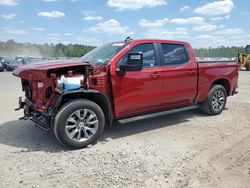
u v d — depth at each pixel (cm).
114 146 479
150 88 541
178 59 597
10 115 698
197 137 528
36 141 502
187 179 359
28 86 523
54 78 445
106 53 530
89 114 472
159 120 651
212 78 672
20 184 347
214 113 698
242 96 1009
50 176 367
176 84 588
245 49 2861
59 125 442
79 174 373
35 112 495
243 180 358
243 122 637
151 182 351
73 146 457
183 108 634
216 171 383
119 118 523
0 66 2825
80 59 564
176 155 438
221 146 479
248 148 471
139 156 433
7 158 425
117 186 341
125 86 505
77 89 455
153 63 549
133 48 521
